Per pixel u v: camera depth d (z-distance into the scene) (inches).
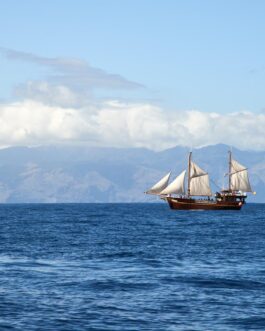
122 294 1958.7
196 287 2095.2
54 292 1974.7
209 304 1814.7
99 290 2021.4
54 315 1657.2
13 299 1843.0
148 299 1883.6
